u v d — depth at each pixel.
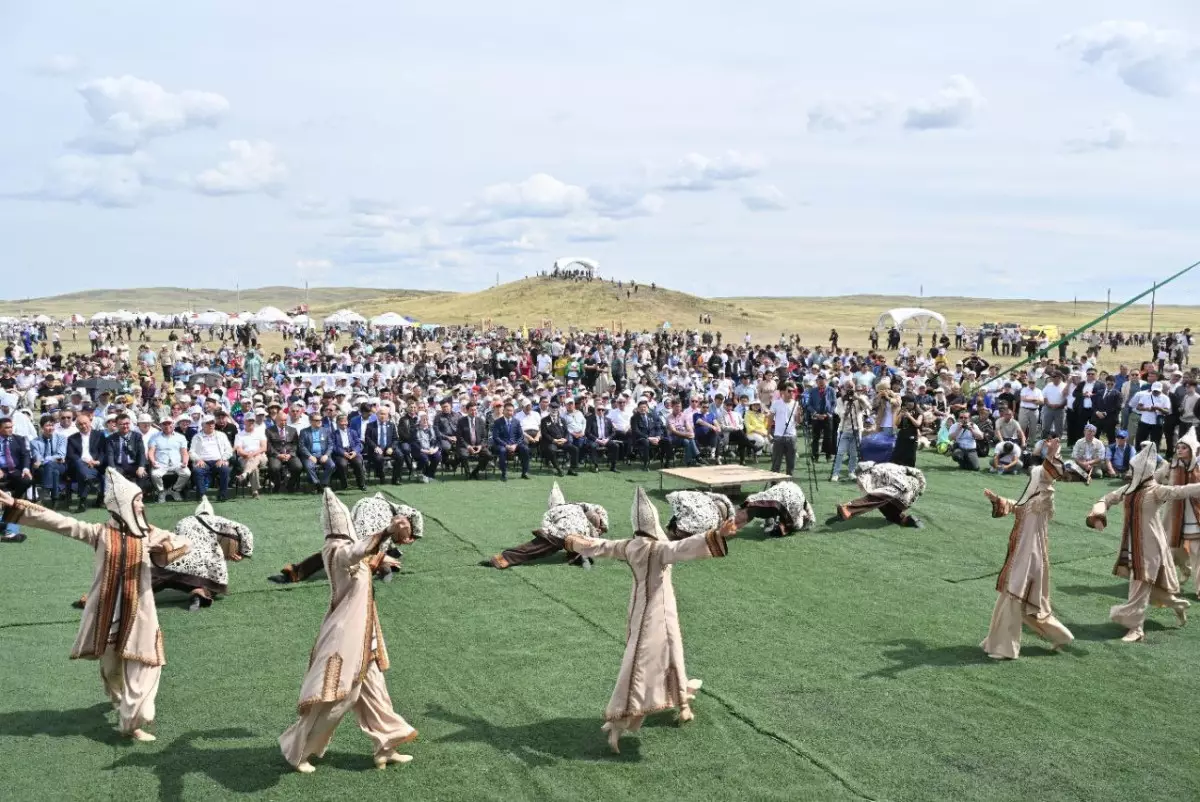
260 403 20.69
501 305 120.12
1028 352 49.47
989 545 12.62
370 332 68.12
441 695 7.68
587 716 7.32
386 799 6.05
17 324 68.94
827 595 10.44
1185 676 8.23
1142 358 50.34
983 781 6.36
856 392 17.19
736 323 104.19
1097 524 9.22
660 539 6.88
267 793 6.10
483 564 11.45
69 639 8.80
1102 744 6.92
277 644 8.78
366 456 16.84
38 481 14.12
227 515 14.03
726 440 19.48
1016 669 8.36
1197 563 10.30
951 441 19.05
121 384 24.44
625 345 51.06
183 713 7.29
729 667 8.33
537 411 20.58
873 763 6.59
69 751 6.63
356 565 6.35
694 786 6.25
